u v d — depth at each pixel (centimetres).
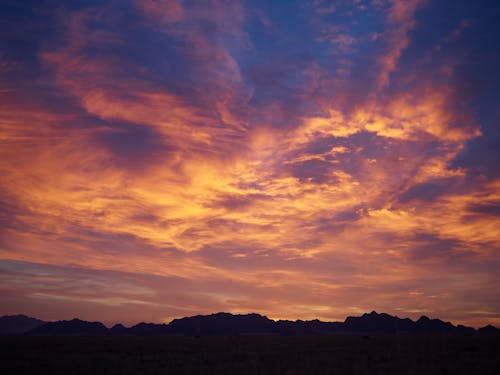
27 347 4247
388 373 2177
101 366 2769
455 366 2309
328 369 2320
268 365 2562
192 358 3198
